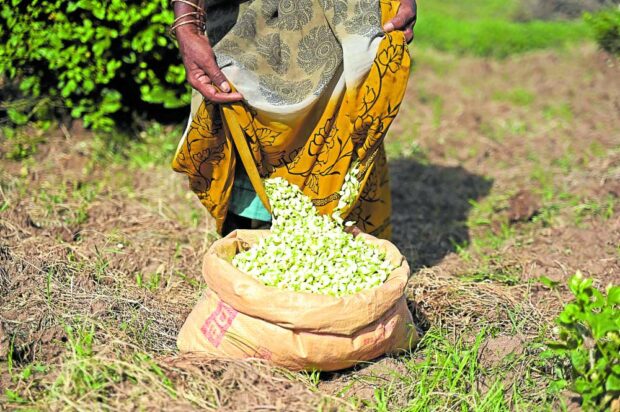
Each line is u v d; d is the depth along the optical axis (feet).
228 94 5.62
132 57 9.06
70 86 9.10
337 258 5.59
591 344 4.99
